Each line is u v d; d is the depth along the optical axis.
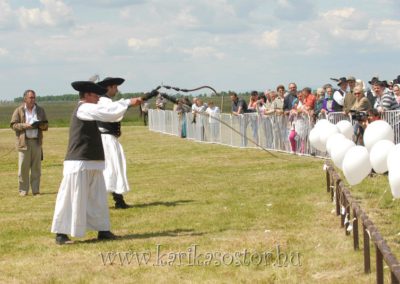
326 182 14.72
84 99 10.37
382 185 13.90
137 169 21.23
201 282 8.05
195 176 18.20
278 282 7.93
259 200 13.43
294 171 17.64
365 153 10.16
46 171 21.94
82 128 10.18
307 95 21.03
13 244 10.41
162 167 21.36
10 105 187.00
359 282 7.73
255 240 9.91
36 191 16.41
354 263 8.51
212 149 26.92
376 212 11.59
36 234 11.10
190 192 15.04
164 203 13.67
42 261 9.25
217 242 9.92
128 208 13.21
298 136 21.58
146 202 13.91
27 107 16.23
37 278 8.43
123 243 10.09
